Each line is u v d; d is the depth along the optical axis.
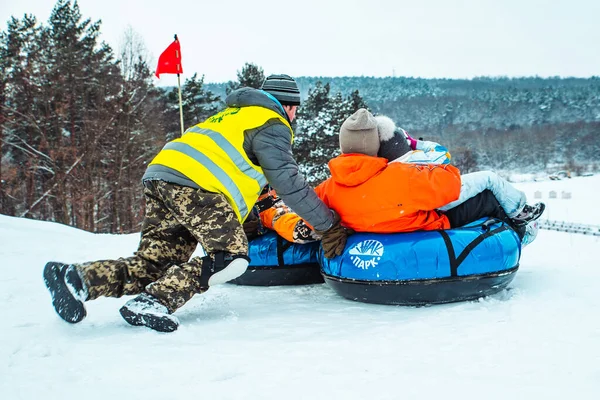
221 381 1.98
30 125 25.95
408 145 3.57
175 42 8.58
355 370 2.07
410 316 2.96
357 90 35.81
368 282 3.19
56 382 1.98
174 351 2.34
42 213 28.62
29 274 4.74
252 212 3.84
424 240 3.16
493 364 2.08
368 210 3.20
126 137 28.25
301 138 29.62
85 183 26.61
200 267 2.83
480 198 3.47
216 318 2.99
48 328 2.78
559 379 1.89
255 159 3.00
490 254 3.16
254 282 3.92
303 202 3.03
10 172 25.86
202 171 2.84
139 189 30.67
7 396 1.86
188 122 34.16
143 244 3.04
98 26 31.02
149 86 30.73
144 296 2.74
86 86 29.03
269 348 2.39
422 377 1.97
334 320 2.91
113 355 2.29
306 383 1.94
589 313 2.71
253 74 32.94
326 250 3.33
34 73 26.69
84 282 2.74
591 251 5.80
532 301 3.05
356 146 3.27
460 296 3.20
